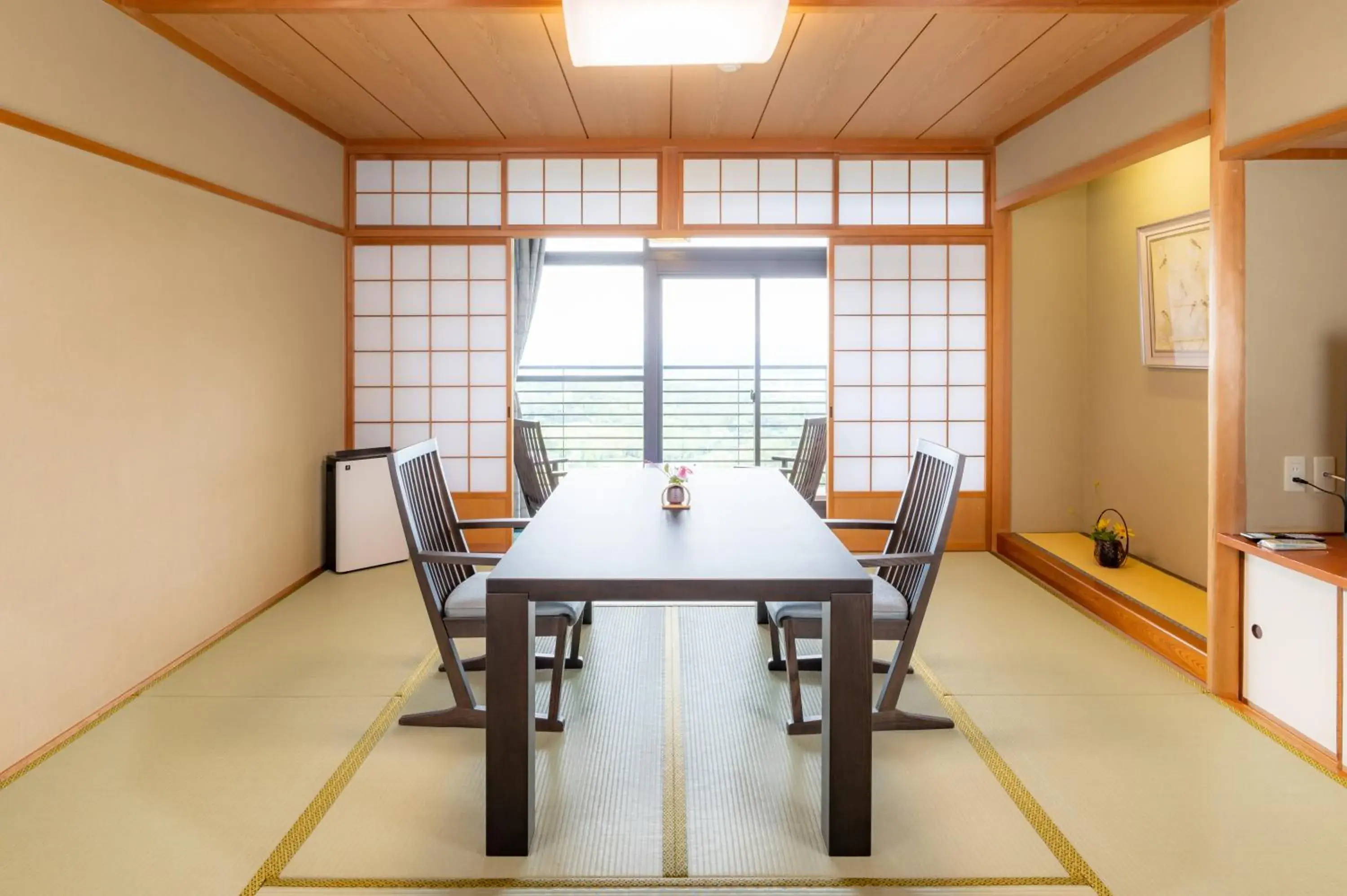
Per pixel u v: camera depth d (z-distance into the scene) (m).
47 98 2.49
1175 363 4.04
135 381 2.92
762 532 2.52
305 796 2.23
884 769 2.40
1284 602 2.63
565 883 1.88
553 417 7.21
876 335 5.11
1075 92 3.91
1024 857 1.97
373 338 5.05
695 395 6.98
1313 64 2.45
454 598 2.67
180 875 1.88
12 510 2.35
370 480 4.62
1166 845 2.01
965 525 5.14
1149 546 4.36
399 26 3.17
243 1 2.81
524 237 4.99
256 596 3.85
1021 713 2.78
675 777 2.36
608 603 4.05
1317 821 2.11
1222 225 2.80
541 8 2.83
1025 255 5.00
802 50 3.43
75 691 2.62
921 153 4.99
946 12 3.03
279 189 4.08
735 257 6.55
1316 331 2.82
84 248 2.65
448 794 2.25
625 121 4.51
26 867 1.90
